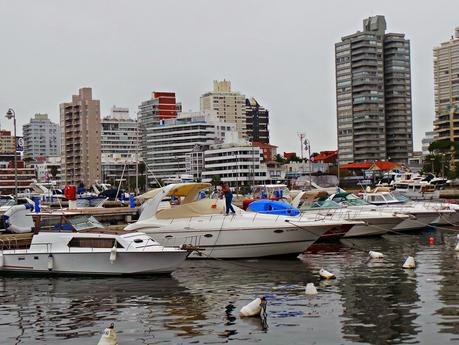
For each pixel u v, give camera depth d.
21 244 30.11
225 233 30.52
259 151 183.12
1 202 65.50
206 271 26.89
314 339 15.54
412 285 22.33
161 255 25.20
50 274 26.09
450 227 45.84
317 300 20.14
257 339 15.67
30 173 188.88
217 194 48.78
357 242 38.09
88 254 25.56
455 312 17.86
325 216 38.16
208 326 17.05
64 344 15.71
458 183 113.38
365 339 15.41
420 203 47.72
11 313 19.22
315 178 98.38
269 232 30.20
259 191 76.50
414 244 36.53
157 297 21.20
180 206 31.59
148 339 15.91
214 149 190.25
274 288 22.53
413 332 15.88
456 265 27.14
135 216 49.06
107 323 17.67
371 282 23.22
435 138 183.88
